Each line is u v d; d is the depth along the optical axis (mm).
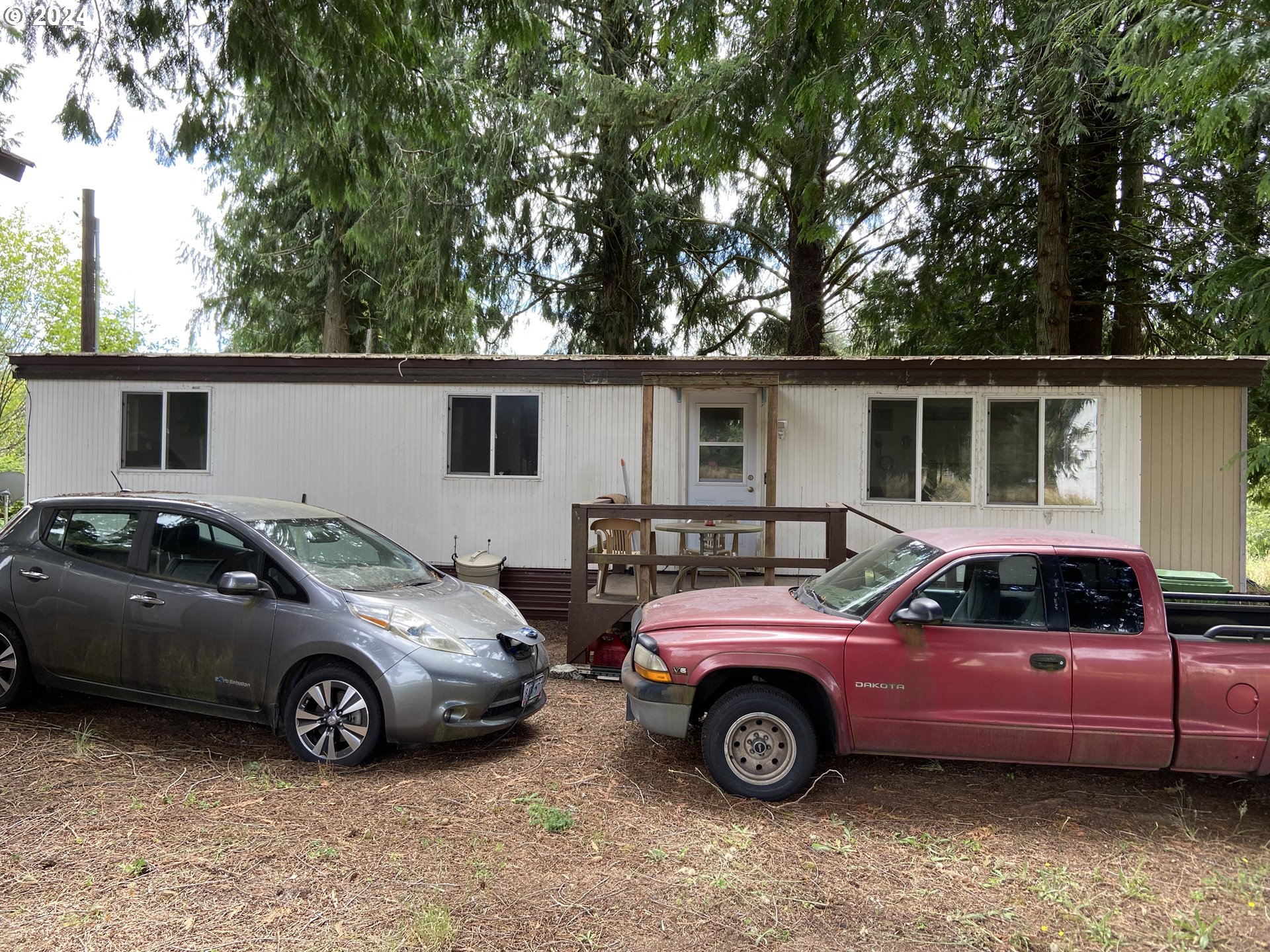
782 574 9266
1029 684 4195
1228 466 8531
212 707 4902
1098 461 8852
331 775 4531
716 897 3299
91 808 3977
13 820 3820
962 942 3023
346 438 9875
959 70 7293
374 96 7184
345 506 9867
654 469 9625
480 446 9797
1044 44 10945
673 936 3008
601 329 18422
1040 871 3623
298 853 3566
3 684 5402
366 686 4641
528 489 9734
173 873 3350
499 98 15500
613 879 3434
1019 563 4410
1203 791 4660
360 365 9844
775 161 16391
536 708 5301
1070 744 4184
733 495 9664
